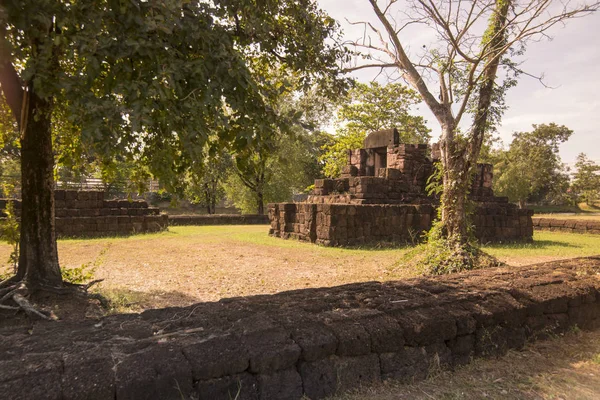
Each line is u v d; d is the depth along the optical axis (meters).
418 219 14.32
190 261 9.49
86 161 5.04
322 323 2.84
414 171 17.17
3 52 2.80
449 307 3.38
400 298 3.45
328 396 2.63
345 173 19.23
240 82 3.29
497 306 3.55
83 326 2.66
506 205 18.28
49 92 3.04
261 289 6.66
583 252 11.86
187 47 3.56
